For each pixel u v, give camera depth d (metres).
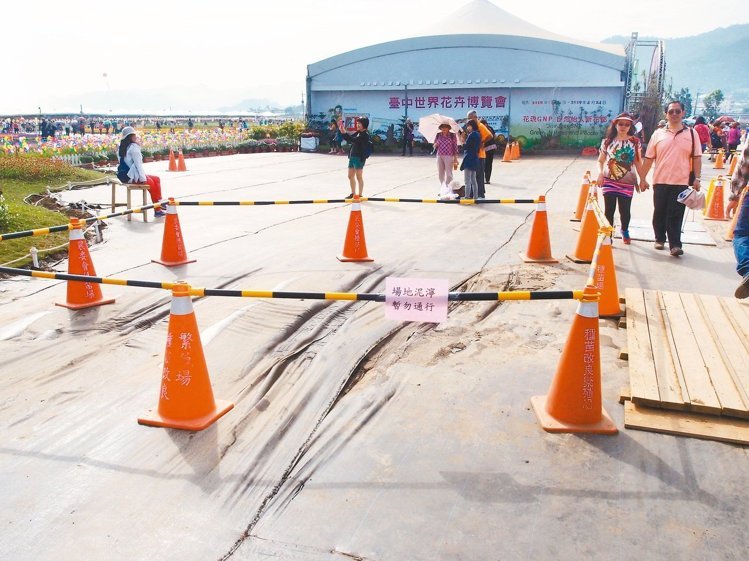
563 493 3.11
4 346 5.02
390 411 3.94
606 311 5.46
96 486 3.20
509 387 4.25
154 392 4.26
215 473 3.31
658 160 7.89
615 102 26.84
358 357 4.75
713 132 25.88
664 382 4.05
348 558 2.66
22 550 2.73
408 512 2.96
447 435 3.65
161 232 9.52
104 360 4.78
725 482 3.19
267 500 3.07
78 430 3.76
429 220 10.41
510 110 28.09
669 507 3.00
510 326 5.39
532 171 19.52
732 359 4.40
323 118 30.67
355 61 29.27
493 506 3.01
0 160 15.16
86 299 5.93
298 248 8.32
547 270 7.12
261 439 3.65
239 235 9.21
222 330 5.30
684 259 7.71
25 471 3.33
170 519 2.93
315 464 3.38
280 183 15.87
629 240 8.53
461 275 6.97
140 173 10.67
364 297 3.73
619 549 2.71
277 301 6.02
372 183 15.93
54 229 5.80
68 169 16.31
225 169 19.98
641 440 3.58
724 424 3.70
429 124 13.48
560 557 2.67
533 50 26.98
